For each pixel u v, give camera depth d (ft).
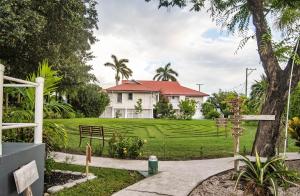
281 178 21.58
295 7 34.45
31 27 50.85
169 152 40.22
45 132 23.32
